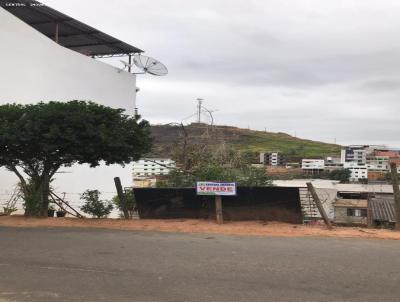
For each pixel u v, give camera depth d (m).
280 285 6.81
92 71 26.00
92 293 6.58
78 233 11.04
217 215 12.21
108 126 12.77
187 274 7.43
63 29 26.27
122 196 13.63
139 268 7.82
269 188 12.26
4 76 20.41
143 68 29.36
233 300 6.20
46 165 13.48
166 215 13.09
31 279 7.26
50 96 22.97
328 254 8.68
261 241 9.99
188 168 19.56
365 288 6.64
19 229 11.67
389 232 10.94
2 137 12.03
